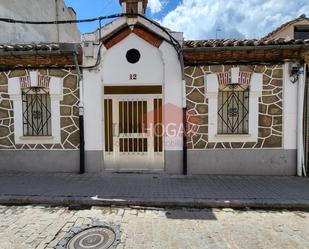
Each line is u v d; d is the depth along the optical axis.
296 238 3.93
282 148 7.15
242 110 7.31
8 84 7.32
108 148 7.47
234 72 6.99
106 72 7.23
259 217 4.75
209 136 7.18
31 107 7.52
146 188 6.05
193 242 3.78
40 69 7.27
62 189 5.95
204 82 7.11
